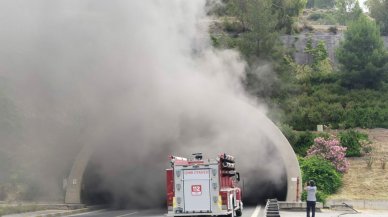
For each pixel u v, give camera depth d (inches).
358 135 1711.4
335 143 1552.7
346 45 2234.3
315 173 1424.7
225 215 871.1
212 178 858.1
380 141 1729.8
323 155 1540.4
